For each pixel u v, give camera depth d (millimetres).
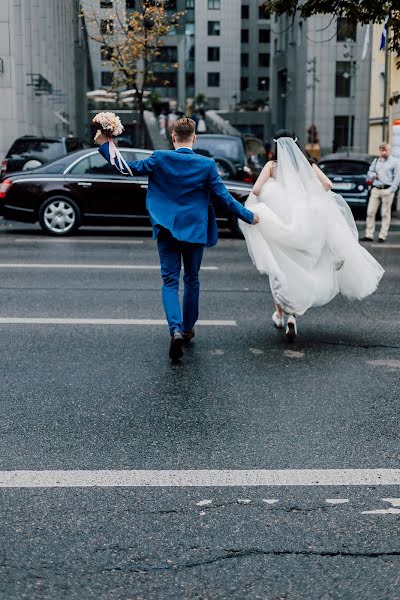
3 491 4016
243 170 19250
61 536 3547
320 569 3281
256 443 4746
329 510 3846
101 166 15469
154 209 6570
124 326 7809
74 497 3961
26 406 5375
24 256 12461
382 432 4973
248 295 9617
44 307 8617
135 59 29297
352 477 4254
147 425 5035
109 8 27672
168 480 4184
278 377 6172
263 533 3600
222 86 66250
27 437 4793
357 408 5445
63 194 15344
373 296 9688
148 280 10422
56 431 4902
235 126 70438
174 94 59094
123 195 15281
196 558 3363
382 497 4004
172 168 6520
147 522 3697
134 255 12773
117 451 4586
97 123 6414
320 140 57562
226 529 3635
